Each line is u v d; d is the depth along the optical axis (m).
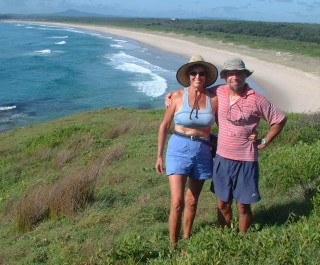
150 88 38.22
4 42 86.19
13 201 8.70
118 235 5.50
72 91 37.31
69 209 6.93
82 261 4.45
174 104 4.39
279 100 30.95
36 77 44.31
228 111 4.16
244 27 115.62
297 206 5.23
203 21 179.62
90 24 180.25
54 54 65.62
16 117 28.64
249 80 38.03
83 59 59.44
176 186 4.32
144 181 8.09
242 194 4.24
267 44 74.75
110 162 10.47
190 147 4.29
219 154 4.30
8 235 6.91
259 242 3.77
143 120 17.88
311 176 5.80
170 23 163.88
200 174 4.39
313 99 30.83
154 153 10.80
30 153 13.98
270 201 5.62
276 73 41.56
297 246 3.71
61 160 12.02
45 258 5.30
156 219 5.99
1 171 12.34
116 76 44.62
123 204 6.92
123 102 33.28
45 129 19.58
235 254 3.63
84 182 7.34
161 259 3.80
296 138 9.96
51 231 6.26
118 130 15.16
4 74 45.97
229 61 4.02
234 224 4.50
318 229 3.91
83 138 14.34
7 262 5.46
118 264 4.02
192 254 3.58
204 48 71.56
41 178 10.42
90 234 5.68
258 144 4.25
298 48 65.88
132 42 89.44
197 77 4.23
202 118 4.27
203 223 5.30
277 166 6.29
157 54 66.06
